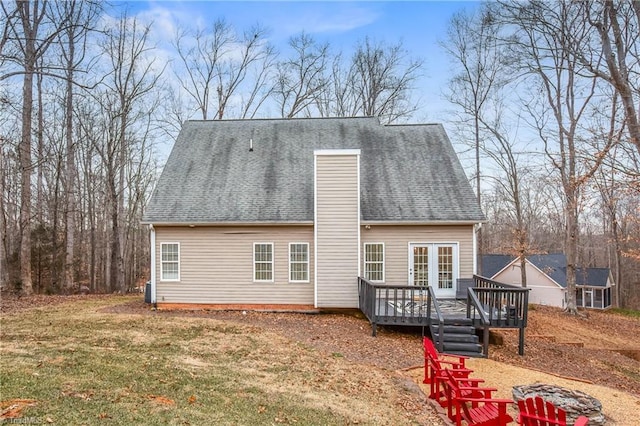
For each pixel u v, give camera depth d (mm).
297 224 15547
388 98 33438
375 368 9328
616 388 10188
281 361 9086
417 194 16328
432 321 11977
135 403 5789
